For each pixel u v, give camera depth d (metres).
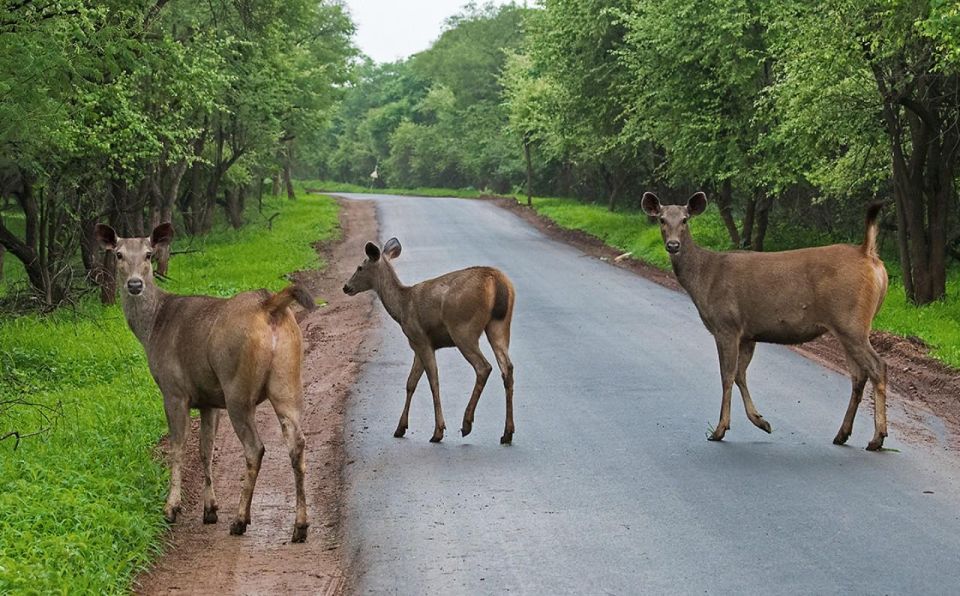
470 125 79.06
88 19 13.65
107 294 19.47
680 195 35.53
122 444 9.01
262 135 31.03
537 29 32.91
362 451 9.39
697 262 9.63
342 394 11.82
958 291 18.59
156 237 7.91
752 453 9.03
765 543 6.78
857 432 9.76
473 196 67.38
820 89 17.20
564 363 13.27
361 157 98.62
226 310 7.16
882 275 9.22
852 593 5.92
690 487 8.05
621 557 6.59
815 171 21.03
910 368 12.82
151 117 19.25
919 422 10.12
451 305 9.50
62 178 17.84
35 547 6.15
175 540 7.11
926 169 18.05
